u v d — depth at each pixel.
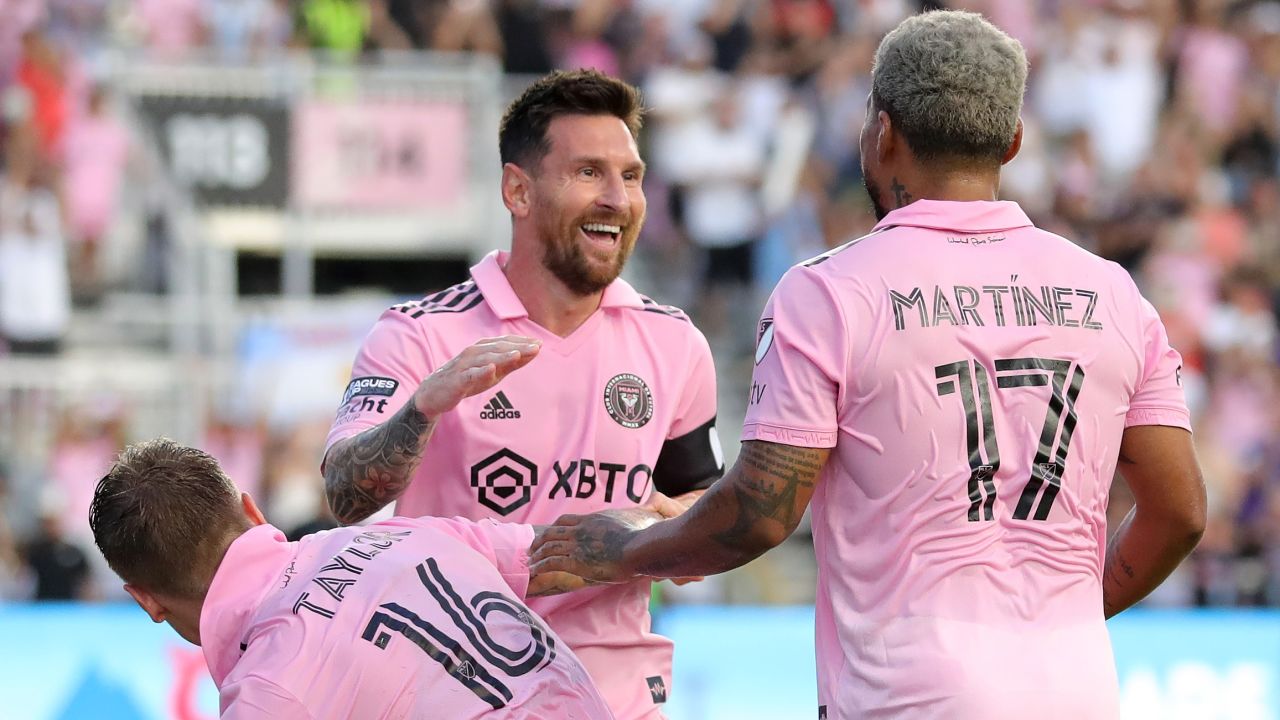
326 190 31.89
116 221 35.75
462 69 33.91
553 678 8.34
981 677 7.91
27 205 35.22
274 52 36.31
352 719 8.04
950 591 8.06
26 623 24.69
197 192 31.58
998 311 8.19
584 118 10.41
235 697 7.95
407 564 8.46
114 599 30.61
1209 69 41.00
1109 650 8.30
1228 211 39.69
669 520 8.86
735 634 25.78
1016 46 8.47
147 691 24.47
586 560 9.16
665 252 37.28
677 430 11.05
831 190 37.88
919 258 8.27
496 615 8.43
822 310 8.23
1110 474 8.41
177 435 32.59
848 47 39.19
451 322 10.60
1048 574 8.16
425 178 32.09
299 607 8.20
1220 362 37.09
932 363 8.09
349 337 31.91
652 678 10.69
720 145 37.41
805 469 8.20
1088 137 40.19
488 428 10.37
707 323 36.88
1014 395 8.12
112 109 35.97
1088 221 39.19
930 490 8.08
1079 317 8.29
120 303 35.31
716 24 39.03
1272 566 32.31
